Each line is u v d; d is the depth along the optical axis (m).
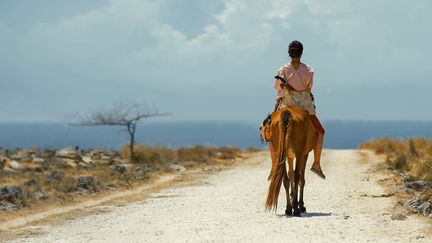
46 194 20.95
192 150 36.97
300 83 14.27
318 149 14.55
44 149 40.69
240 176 26.02
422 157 27.56
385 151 34.94
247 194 19.23
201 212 15.45
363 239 11.24
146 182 24.92
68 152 35.97
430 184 19.56
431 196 15.63
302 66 14.34
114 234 13.05
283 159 13.47
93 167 30.61
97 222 15.26
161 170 29.06
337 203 16.62
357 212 14.84
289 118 13.55
